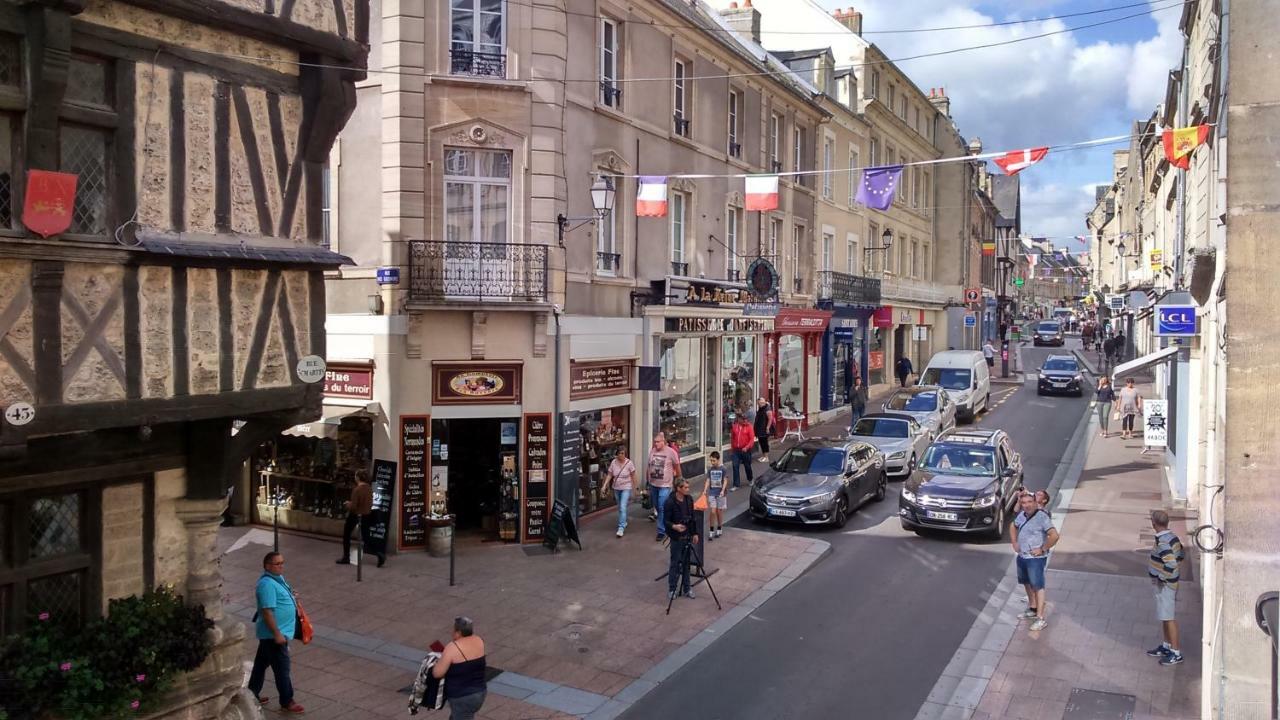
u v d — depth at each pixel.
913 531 16.03
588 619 11.52
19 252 6.02
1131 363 17.55
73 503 7.34
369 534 13.81
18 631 6.85
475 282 14.55
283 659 8.73
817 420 29.11
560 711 8.97
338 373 14.88
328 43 8.02
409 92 14.20
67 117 6.37
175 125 7.05
